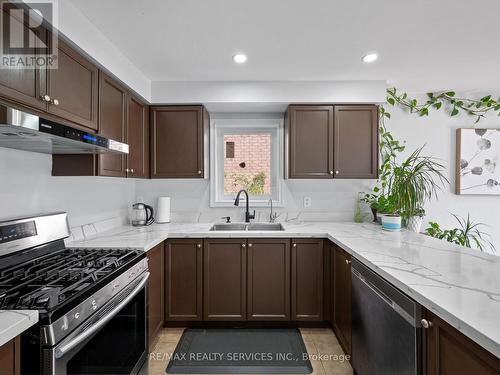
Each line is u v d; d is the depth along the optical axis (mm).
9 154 1397
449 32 1667
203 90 2439
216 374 1721
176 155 2486
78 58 1508
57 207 1711
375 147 2469
